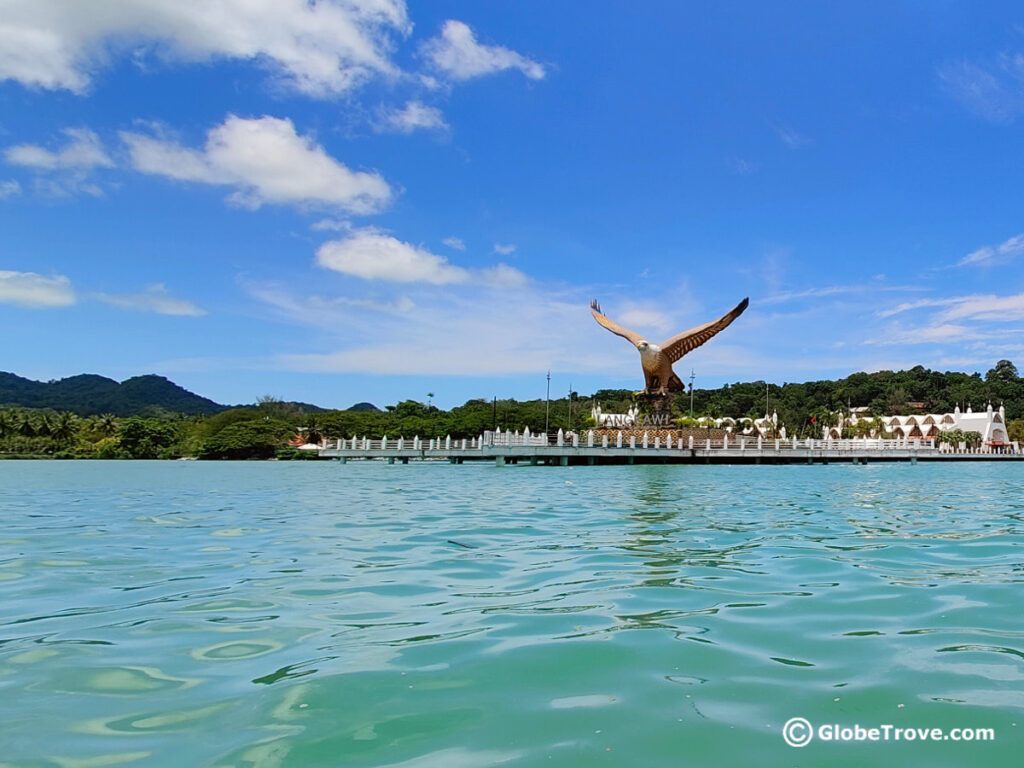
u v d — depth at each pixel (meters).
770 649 6.65
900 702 5.38
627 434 65.69
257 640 6.98
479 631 7.26
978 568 10.70
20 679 5.91
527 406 130.00
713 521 16.81
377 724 5.01
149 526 16.14
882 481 38.44
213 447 96.56
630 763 4.43
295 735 4.83
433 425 109.19
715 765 4.41
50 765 4.39
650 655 6.47
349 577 10.02
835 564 10.98
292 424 121.50
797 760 4.46
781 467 60.06
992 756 4.51
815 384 193.25
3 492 27.86
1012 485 35.34
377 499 23.92
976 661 6.30
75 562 11.30
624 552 12.12
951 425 123.50
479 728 4.94
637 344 67.62
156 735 4.84
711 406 164.00
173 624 7.57
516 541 13.48
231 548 12.73
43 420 110.88
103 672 6.07
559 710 5.25
